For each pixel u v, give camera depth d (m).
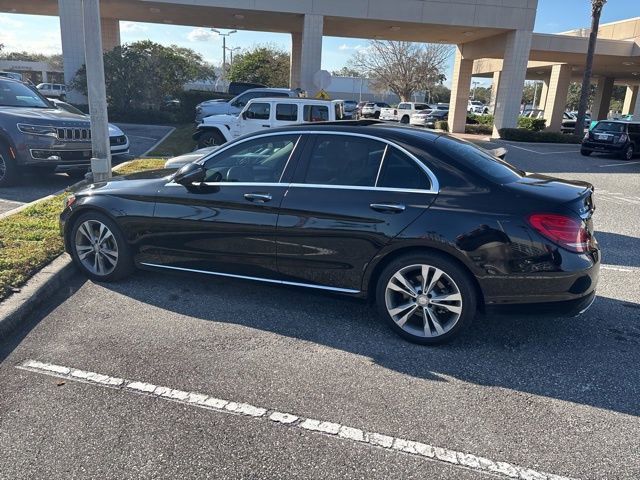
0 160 8.94
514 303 3.75
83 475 2.55
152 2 22.55
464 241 3.72
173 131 22.00
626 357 3.94
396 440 2.88
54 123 9.03
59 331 4.03
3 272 4.62
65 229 5.10
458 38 29.00
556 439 2.94
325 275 4.20
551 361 3.84
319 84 19.73
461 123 33.22
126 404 3.12
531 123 30.80
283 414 3.08
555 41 29.47
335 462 2.70
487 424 3.06
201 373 3.49
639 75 41.28
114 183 5.08
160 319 4.30
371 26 25.67
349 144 4.20
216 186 4.50
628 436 2.99
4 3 25.97
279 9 22.89
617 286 5.55
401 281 3.98
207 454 2.72
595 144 20.48
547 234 3.65
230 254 4.48
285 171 4.32
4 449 2.71
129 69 25.16
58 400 3.14
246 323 4.29
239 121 13.95
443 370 3.66
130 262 4.95
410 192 3.93
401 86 50.19
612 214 9.53
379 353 3.87
